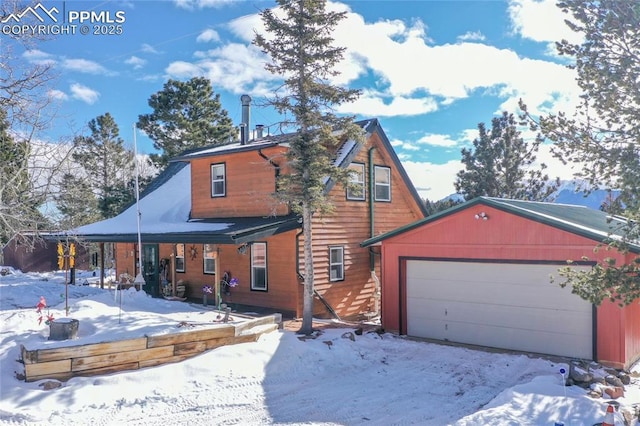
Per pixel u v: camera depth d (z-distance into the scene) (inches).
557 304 411.2
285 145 569.9
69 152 524.1
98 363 327.9
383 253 523.2
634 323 399.5
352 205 645.3
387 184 709.3
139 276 555.2
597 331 386.9
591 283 299.1
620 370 370.9
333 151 631.2
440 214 474.0
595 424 255.4
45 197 515.5
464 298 467.2
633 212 289.4
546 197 869.2
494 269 448.5
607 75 292.2
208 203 693.3
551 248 409.1
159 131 1359.5
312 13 449.1
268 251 595.8
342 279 622.2
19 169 496.7
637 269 291.6
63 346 315.6
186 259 697.6
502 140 870.4
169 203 806.5
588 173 311.7
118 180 1401.3
